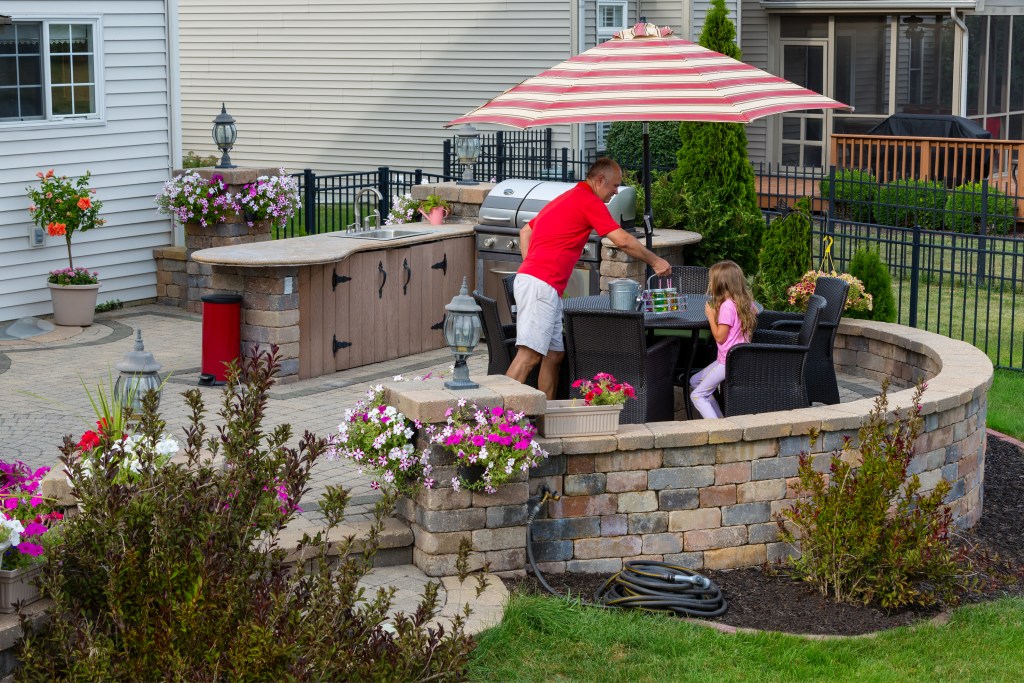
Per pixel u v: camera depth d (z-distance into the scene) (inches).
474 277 483.8
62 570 189.0
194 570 184.9
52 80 500.7
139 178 539.2
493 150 797.9
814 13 903.1
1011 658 226.5
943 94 862.5
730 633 230.2
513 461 236.5
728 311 316.2
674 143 759.1
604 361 308.3
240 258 389.4
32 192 481.7
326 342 418.3
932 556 247.4
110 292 531.5
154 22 538.6
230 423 202.7
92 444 219.5
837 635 235.1
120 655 180.4
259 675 175.3
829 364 354.0
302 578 192.1
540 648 219.3
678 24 808.9
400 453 238.4
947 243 711.7
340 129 872.9
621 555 259.4
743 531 267.1
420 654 191.9
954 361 343.0
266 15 884.0
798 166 925.8
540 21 777.6
